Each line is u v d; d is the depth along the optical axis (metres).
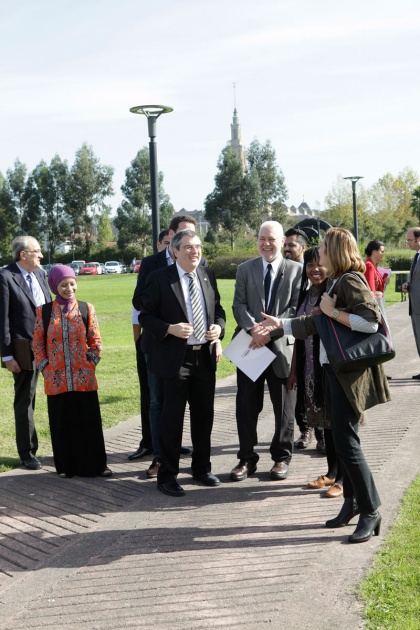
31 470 6.20
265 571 3.98
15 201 88.31
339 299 4.36
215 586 3.82
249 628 3.37
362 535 4.32
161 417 5.57
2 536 4.70
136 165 78.44
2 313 6.05
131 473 6.08
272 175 81.50
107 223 86.44
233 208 78.81
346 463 4.36
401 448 6.30
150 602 3.68
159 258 6.11
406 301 23.78
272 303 5.75
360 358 4.19
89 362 5.91
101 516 5.01
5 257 85.44
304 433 6.75
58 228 85.56
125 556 4.29
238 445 6.89
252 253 50.78
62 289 5.91
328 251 4.40
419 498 4.95
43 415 8.14
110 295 31.36
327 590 3.70
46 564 4.22
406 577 3.74
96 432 5.93
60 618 3.56
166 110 10.95
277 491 5.45
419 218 74.94
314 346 5.42
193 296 5.58
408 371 10.55
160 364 5.49
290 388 5.68
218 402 8.89
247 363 5.61
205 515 4.96
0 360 6.41
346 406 4.37
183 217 6.07
